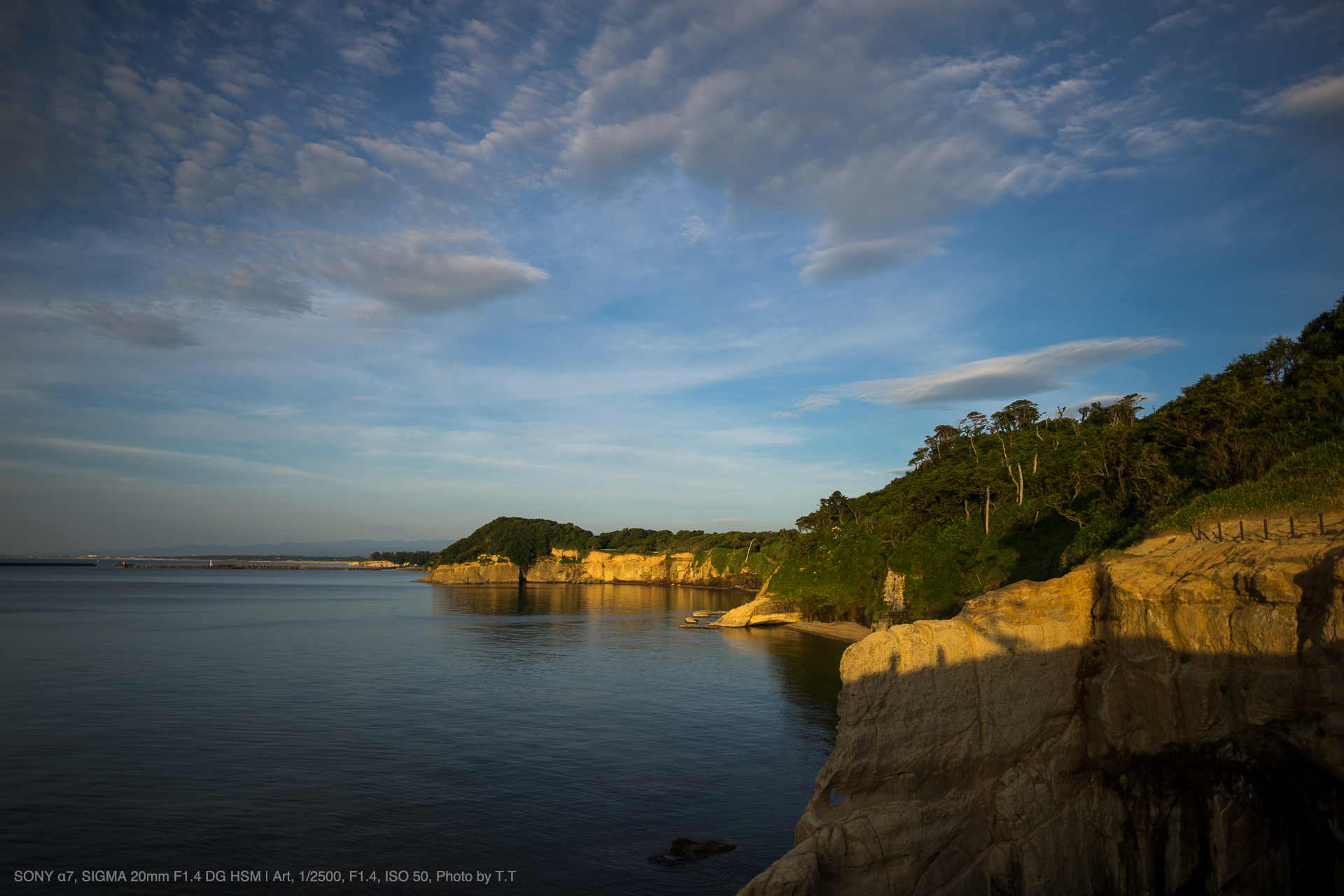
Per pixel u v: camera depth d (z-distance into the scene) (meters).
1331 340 51.06
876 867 18.72
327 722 45.47
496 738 42.53
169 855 26.42
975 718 20.52
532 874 25.53
